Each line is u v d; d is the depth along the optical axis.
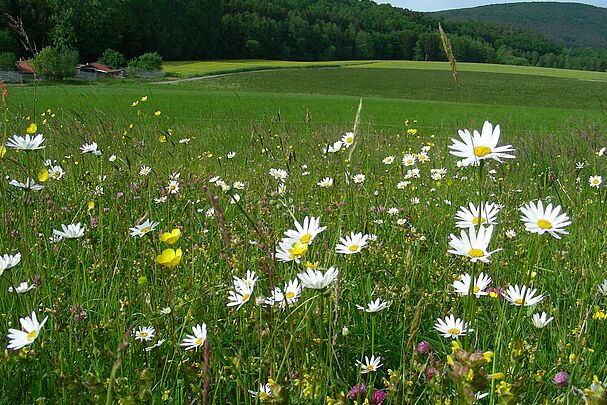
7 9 68.31
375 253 3.55
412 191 5.54
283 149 7.20
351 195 4.56
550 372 2.37
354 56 137.88
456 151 1.87
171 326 2.47
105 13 96.38
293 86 69.50
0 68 61.00
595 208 4.66
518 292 2.48
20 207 3.89
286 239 2.25
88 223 4.35
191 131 12.12
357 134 1.99
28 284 2.79
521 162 7.88
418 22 150.88
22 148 3.19
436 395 2.07
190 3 116.88
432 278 3.38
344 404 1.78
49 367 2.38
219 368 2.31
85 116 11.62
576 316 2.84
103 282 3.01
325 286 1.95
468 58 133.50
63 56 67.12
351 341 2.74
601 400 1.31
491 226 1.88
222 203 4.73
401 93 63.38
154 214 4.54
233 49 126.50
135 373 2.34
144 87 56.38
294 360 2.41
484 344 2.58
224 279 3.14
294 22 131.75
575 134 10.13
